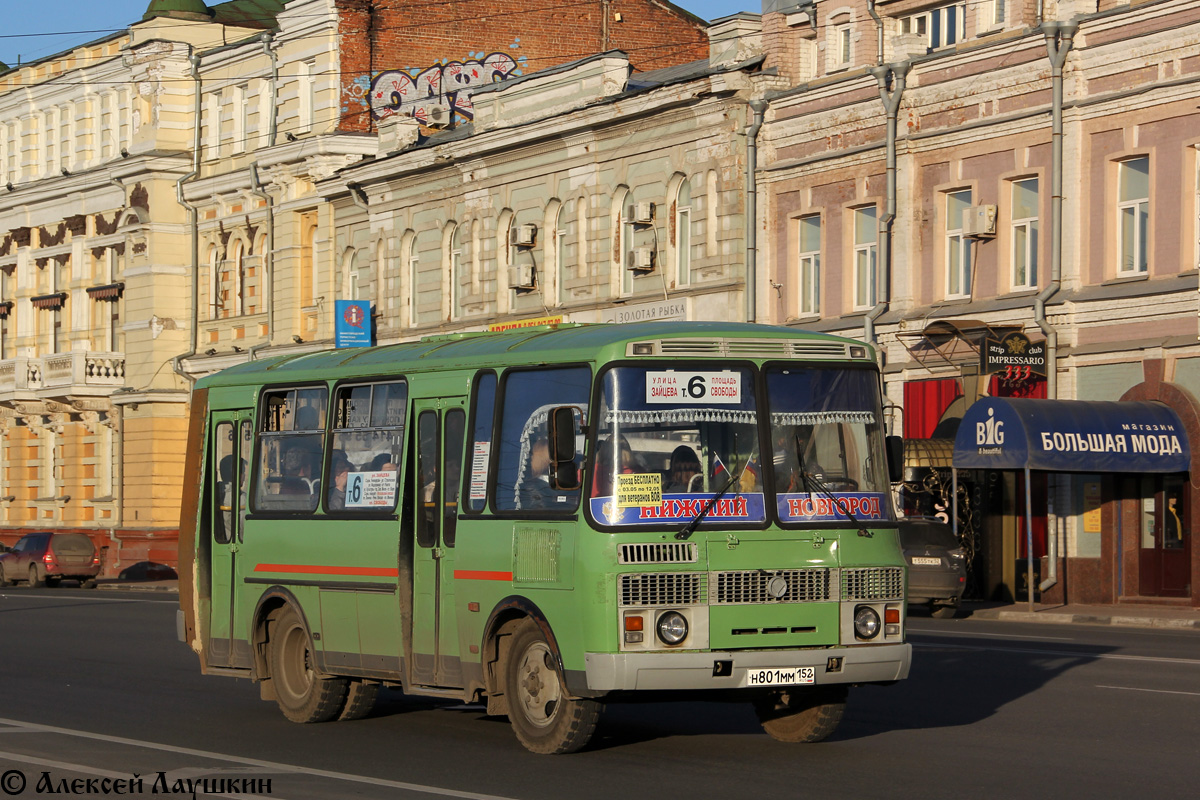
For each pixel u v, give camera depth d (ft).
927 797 36.68
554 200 147.64
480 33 182.80
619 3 188.34
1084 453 96.07
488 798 36.65
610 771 40.47
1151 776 39.22
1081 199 104.58
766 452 42.06
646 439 41.19
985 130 110.63
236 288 189.37
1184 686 57.06
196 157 193.16
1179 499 99.96
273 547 52.75
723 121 129.80
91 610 117.70
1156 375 99.19
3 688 62.69
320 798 37.01
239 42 186.09
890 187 116.47
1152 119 100.32
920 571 97.30
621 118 138.10
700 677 40.24
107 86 205.05
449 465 46.29
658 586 40.42
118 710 55.47
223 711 55.16
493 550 43.91
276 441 53.52
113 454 203.10
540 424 43.19
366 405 49.80
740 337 42.63
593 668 40.19
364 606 48.65
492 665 44.27
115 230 203.00
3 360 214.69
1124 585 102.73
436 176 160.86
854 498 42.91
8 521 217.56
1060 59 104.94
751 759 42.32
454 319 159.43
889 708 51.98
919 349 115.55
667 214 135.33
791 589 41.57
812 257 125.18
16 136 223.10
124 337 201.16
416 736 47.96
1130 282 101.65
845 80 120.98
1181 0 98.43
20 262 219.82
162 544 191.52
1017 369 104.42
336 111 174.40
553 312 146.61
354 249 173.37
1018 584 108.37
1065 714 50.16
